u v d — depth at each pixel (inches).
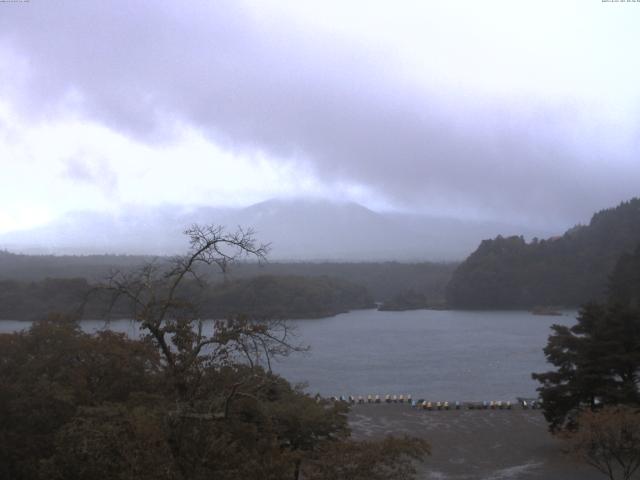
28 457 830.5
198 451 599.2
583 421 1196.5
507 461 1523.1
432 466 1478.8
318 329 5580.7
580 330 1722.4
